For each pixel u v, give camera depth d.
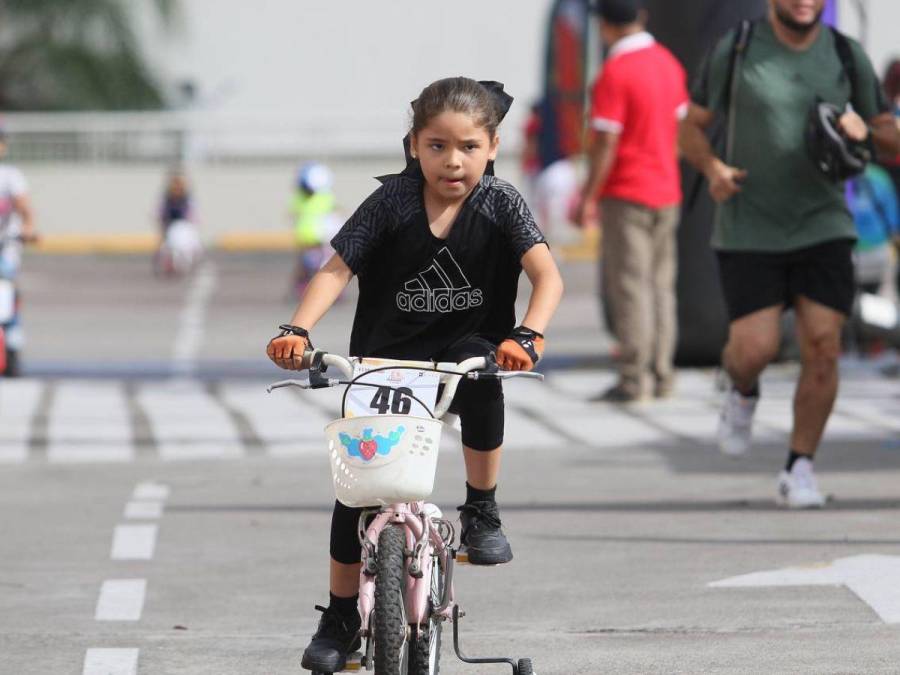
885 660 18.36
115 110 129.38
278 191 113.69
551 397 42.53
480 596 21.84
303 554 24.58
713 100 26.91
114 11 129.88
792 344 46.06
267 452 34.72
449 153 15.62
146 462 33.50
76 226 112.44
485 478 16.72
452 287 16.17
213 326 64.69
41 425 38.72
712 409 39.72
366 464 15.07
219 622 20.70
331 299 15.91
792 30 26.59
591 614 20.80
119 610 21.31
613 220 39.88
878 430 35.88
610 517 26.92
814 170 26.38
